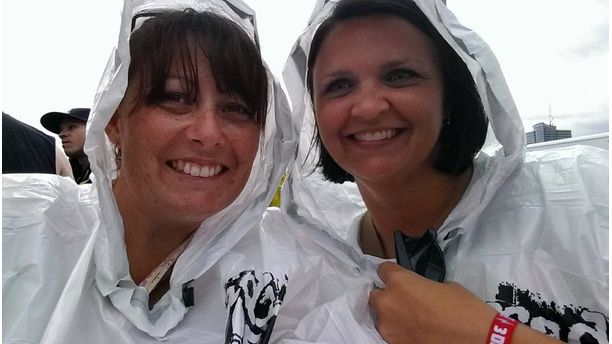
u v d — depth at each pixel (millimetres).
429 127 459
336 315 442
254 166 492
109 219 409
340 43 462
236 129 421
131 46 407
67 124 1090
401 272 448
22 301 382
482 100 465
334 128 471
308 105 561
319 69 483
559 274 403
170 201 407
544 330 400
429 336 398
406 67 451
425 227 514
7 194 425
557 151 477
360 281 479
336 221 589
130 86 406
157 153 401
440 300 407
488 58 456
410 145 459
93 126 401
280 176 497
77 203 456
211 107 407
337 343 427
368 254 560
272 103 488
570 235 404
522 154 458
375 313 460
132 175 416
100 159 413
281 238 503
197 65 402
